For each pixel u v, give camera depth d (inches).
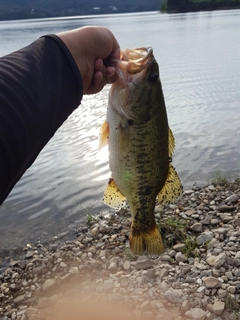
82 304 27.0
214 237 33.0
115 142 15.3
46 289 29.7
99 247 35.0
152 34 227.3
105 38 12.8
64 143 61.2
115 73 13.8
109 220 39.7
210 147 57.8
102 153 57.0
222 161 53.1
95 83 13.1
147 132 15.4
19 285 31.4
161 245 17.4
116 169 15.6
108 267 31.1
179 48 161.8
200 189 45.0
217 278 26.9
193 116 71.3
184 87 93.2
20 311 28.0
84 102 82.6
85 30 12.2
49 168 53.8
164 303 25.3
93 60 12.6
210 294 25.6
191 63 124.3
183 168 52.0
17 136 7.6
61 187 48.8
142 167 15.7
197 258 30.0
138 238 17.2
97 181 49.6
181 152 56.8
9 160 7.4
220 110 73.7
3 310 28.5
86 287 29.0
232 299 24.5
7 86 7.9
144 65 14.8
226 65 116.9
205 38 194.4
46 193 47.7
